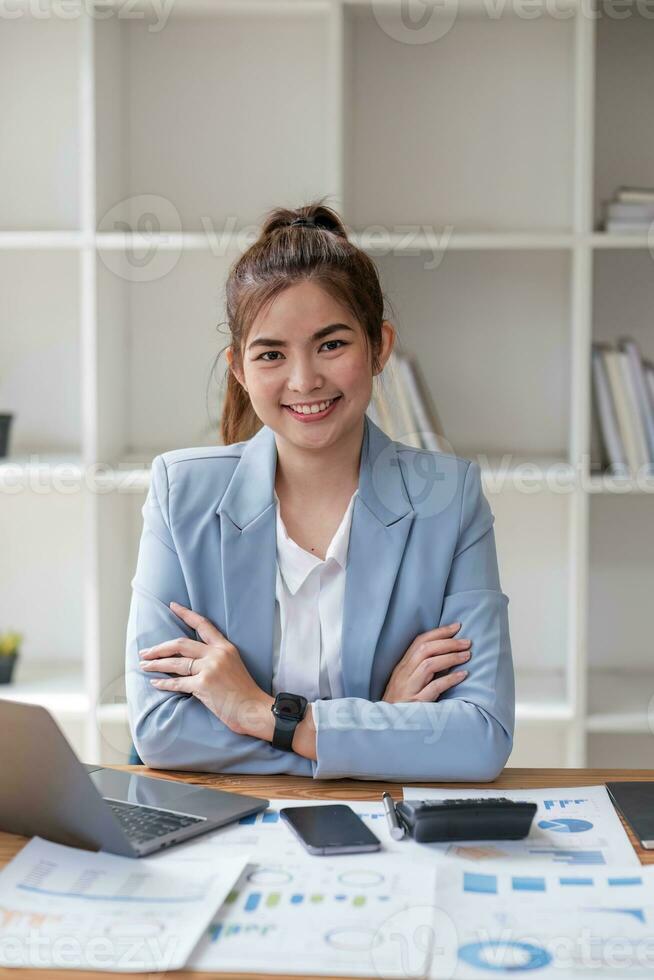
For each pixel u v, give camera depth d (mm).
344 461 1311
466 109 2438
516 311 2480
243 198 2479
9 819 989
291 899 847
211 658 1243
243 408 1474
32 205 2504
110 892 855
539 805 1065
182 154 2475
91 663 2260
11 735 916
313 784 1149
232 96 2461
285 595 1310
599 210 2441
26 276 2520
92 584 2250
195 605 1320
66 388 2541
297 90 2453
